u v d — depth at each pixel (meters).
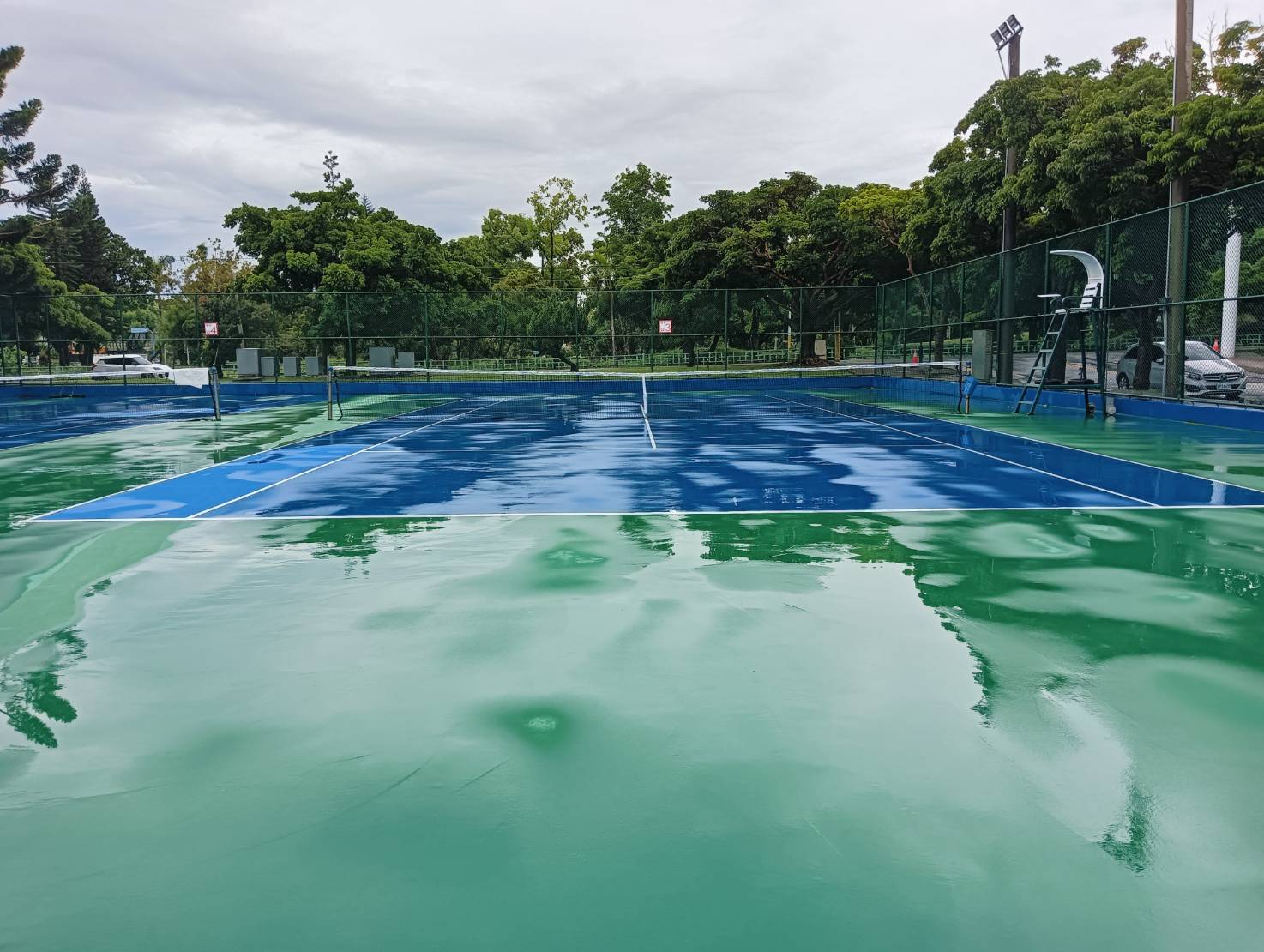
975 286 21.00
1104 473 8.77
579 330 27.16
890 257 32.34
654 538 5.88
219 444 12.60
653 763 2.70
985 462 9.70
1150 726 2.92
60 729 3.01
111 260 76.00
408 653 3.70
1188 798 2.47
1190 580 4.70
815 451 10.97
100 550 5.74
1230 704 3.08
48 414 19.72
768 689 3.26
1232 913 1.97
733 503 7.23
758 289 28.02
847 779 2.59
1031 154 19.39
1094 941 1.89
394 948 1.89
